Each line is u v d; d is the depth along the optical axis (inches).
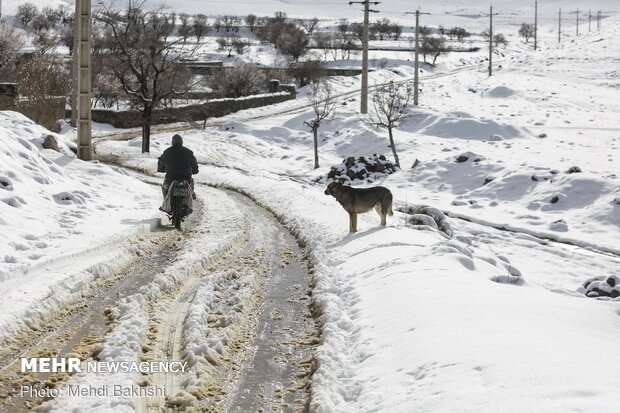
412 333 219.8
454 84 2819.9
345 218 551.5
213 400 188.4
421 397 165.6
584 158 1164.5
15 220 412.8
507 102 2235.5
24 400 179.6
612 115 1931.6
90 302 284.7
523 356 179.9
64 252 351.3
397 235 441.7
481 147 1380.4
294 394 195.0
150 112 1365.7
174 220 499.2
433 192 1035.9
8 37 1793.8
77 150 807.1
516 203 906.7
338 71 3314.5
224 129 1836.9
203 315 264.7
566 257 634.2
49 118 1211.9
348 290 313.1
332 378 197.5
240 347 237.1
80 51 796.6
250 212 631.8
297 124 1884.8
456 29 6304.1
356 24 5433.1
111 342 225.6
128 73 1418.6
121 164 1223.5
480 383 165.0
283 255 420.5
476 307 241.0
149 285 309.3
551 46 4854.8
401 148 1450.5
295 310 290.2
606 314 255.6
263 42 4532.5
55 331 243.0
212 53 3784.5
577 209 836.0
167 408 179.2
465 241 579.5
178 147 522.0
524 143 1408.7
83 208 509.4
